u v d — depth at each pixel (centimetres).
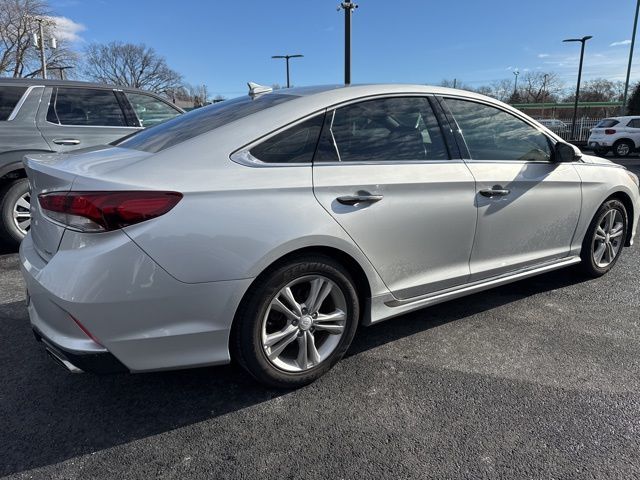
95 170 225
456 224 302
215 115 283
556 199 361
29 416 244
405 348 312
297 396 261
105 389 269
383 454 218
